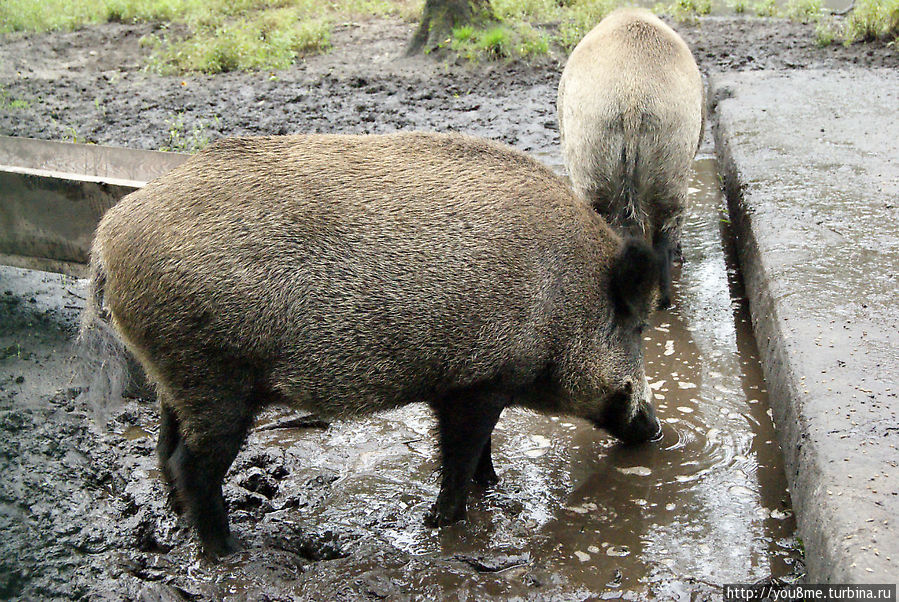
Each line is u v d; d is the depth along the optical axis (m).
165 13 14.31
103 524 3.86
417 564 3.60
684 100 5.28
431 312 3.38
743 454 4.24
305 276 3.30
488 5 11.91
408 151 3.59
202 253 3.24
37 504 3.97
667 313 5.61
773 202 5.85
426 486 4.13
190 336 3.27
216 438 3.44
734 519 3.80
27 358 5.19
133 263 3.28
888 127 7.14
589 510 3.92
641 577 3.49
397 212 3.41
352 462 4.32
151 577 3.58
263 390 3.44
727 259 6.27
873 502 3.11
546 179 3.75
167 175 3.44
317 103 9.84
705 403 4.66
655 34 5.36
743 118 7.56
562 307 3.62
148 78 11.18
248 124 9.14
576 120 5.52
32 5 14.25
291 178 3.40
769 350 4.61
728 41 11.80
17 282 6.11
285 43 12.08
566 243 3.63
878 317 4.42
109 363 3.80
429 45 11.67
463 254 3.42
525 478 4.18
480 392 3.58
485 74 10.80
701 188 7.47
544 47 11.33
